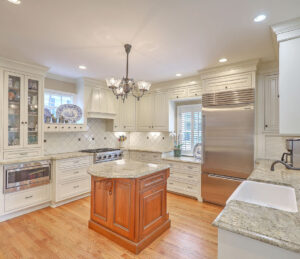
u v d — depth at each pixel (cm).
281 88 189
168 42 238
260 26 199
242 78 309
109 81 231
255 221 101
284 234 89
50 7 169
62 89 404
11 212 287
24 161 297
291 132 183
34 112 330
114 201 231
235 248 96
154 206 238
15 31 212
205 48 256
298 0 158
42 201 323
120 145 518
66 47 253
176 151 433
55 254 207
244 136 308
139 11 175
